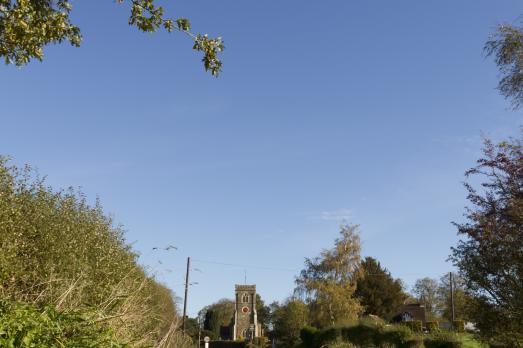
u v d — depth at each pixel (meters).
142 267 10.36
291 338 63.78
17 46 7.74
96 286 11.16
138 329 8.38
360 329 36.41
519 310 11.82
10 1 7.31
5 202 11.80
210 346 67.25
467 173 12.51
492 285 12.29
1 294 8.09
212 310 93.38
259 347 62.12
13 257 10.02
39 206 13.38
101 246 14.41
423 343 32.31
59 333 5.25
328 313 52.75
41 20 7.52
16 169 12.92
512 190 12.10
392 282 67.75
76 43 8.05
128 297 7.88
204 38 7.70
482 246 12.06
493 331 12.41
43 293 8.16
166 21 7.58
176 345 9.98
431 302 81.69
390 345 33.44
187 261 39.78
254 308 85.50
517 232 11.69
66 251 12.48
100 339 5.64
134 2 7.43
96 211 15.93
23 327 4.89
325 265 54.69
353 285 54.72
